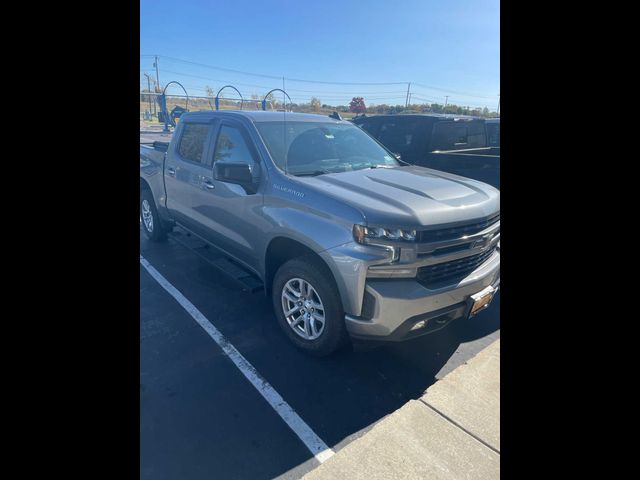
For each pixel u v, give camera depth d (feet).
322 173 10.80
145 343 10.30
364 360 9.79
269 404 8.27
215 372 9.20
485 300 9.21
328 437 7.50
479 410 7.72
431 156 19.10
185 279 14.26
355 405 8.30
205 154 13.30
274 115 12.50
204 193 13.01
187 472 6.66
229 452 7.09
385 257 8.08
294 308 9.94
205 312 11.94
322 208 8.88
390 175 10.92
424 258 8.30
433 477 6.41
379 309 8.17
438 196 9.25
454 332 11.16
